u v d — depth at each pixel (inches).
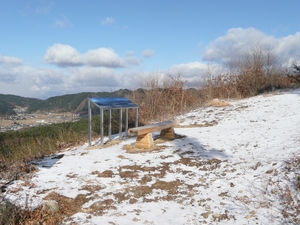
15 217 170.4
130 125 537.6
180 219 175.3
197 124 471.8
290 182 204.1
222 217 174.7
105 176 249.1
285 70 856.3
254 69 825.5
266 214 172.7
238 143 328.2
